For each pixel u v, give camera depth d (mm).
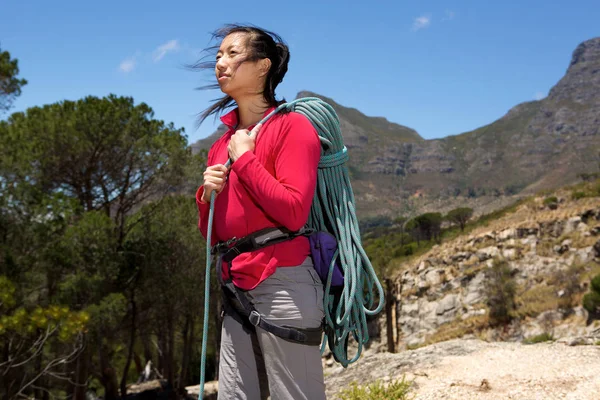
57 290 15031
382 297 1963
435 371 5406
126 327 21406
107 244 16219
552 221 44344
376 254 34750
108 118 17125
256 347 2037
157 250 19328
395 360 6102
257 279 1891
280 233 1905
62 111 17500
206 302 1911
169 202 20719
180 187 19906
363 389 4773
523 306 36406
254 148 1928
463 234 54375
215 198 2025
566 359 5352
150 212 20203
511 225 45906
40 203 13227
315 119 1998
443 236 71188
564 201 53875
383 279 33562
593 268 37938
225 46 2088
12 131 15781
